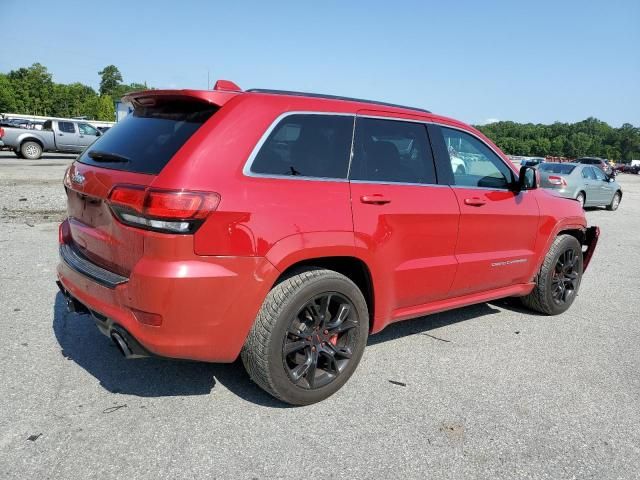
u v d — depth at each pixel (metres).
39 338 3.98
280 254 2.88
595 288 6.52
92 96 112.00
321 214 3.08
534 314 5.32
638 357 4.29
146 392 3.28
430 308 4.01
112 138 3.32
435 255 3.84
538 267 4.92
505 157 4.55
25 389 3.22
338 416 3.12
